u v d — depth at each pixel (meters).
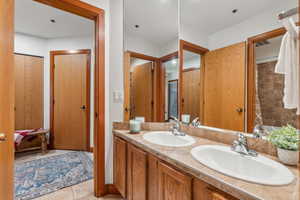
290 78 0.62
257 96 1.02
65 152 3.12
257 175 0.82
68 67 3.28
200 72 1.44
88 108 3.23
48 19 2.61
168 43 1.74
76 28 2.93
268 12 0.97
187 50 1.57
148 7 1.79
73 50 3.27
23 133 2.80
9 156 1.03
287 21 0.64
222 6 1.23
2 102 0.95
